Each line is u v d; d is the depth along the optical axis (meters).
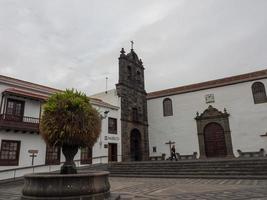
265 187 10.46
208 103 30.02
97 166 22.17
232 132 27.64
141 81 34.59
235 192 9.34
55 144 7.99
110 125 27.67
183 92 32.00
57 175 6.92
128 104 30.92
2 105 18.98
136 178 17.56
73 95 8.58
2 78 20.81
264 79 27.08
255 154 25.78
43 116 8.24
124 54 32.16
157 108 33.88
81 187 6.93
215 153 28.39
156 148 32.50
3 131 18.70
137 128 31.66
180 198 8.50
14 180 17.28
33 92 21.80
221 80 30.16
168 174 17.80
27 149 20.06
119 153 27.94
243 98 27.91
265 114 26.31
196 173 16.73
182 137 30.88
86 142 8.20
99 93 32.09
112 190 11.27
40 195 6.78
